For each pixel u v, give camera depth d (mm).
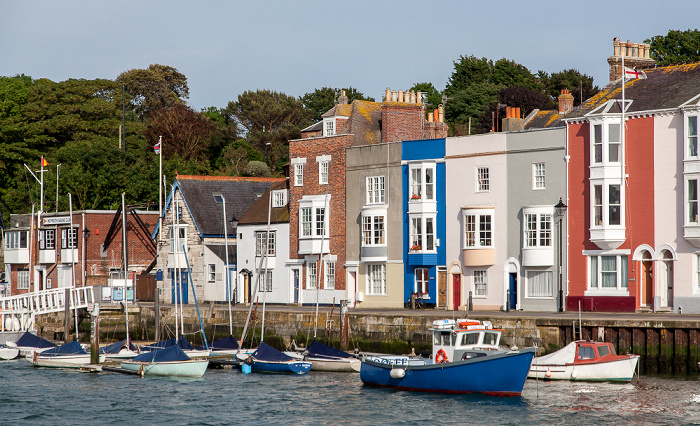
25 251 91562
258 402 41688
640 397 39375
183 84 134250
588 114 53875
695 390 40438
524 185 56938
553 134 55812
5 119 108812
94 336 53812
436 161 61094
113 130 113312
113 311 70000
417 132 69062
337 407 40031
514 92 102062
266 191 77000
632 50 67438
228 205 78750
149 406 41406
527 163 56875
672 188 51281
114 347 56500
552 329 46188
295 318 57688
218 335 63250
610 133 53281
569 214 54844
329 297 67000
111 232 83812
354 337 53781
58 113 111562
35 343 60719
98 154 99812
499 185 58000
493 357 40219
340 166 66750
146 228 85125
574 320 45438
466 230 58938
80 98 113125
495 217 58062
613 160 53250
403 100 69125
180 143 114750
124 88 118688
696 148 50406
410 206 61875
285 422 37688
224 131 123938
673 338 42969
